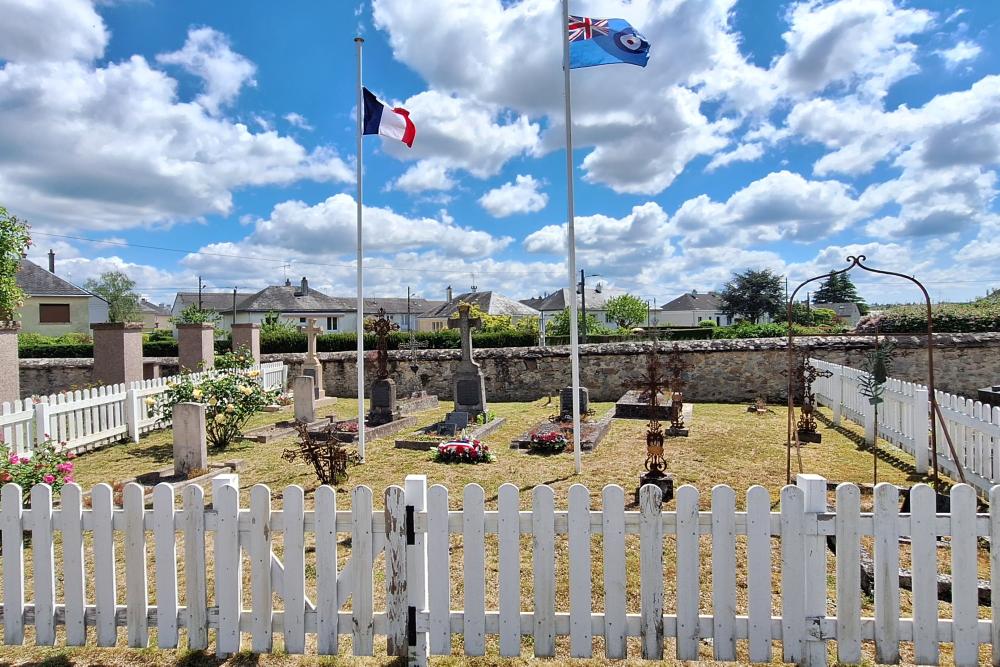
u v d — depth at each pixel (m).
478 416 11.01
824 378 11.93
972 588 2.96
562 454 8.41
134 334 12.02
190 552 3.28
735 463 7.62
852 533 3.02
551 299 55.78
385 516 3.22
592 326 37.12
